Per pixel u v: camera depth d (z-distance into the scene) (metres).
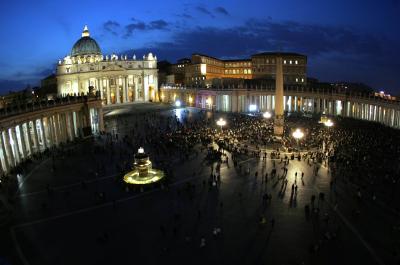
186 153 60.84
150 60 148.00
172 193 43.34
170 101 140.62
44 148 66.44
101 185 46.62
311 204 39.31
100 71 142.12
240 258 28.91
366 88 136.00
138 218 36.59
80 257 29.44
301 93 103.31
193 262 28.44
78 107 76.25
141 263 28.44
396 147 56.62
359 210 37.62
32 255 29.83
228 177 48.84
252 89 108.12
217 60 148.50
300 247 30.53
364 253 29.53
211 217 36.44
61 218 36.88
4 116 51.66
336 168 50.69
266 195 40.12
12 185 47.06
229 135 72.00
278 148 62.69
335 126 78.12
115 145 69.00
